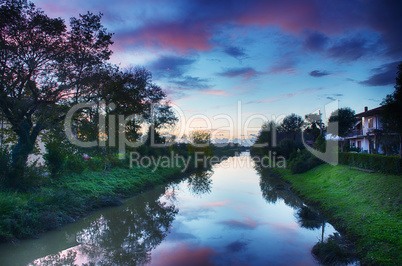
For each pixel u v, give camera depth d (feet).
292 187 71.72
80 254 31.01
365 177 50.85
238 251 30.25
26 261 29.45
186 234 37.09
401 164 46.47
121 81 55.62
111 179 64.44
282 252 29.66
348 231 32.45
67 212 41.19
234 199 61.72
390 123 50.39
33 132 46.91
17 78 43.65
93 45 50.93
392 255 23.62
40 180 44.42
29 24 43.91
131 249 32.14
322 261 26.63
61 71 47.44
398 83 48.83
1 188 37.37
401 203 33.96
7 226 30.48
